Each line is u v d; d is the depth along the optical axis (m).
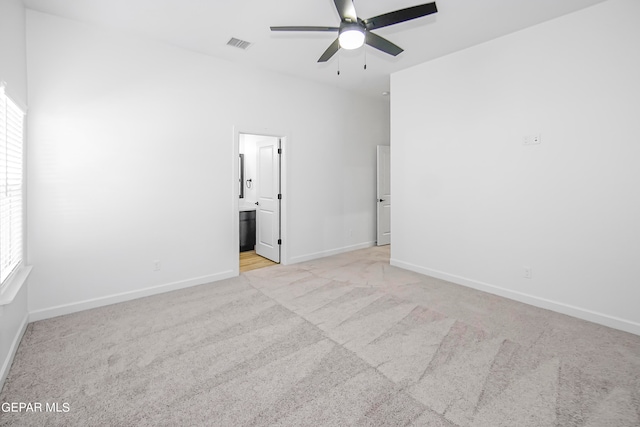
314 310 3.08
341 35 2.32
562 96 2.95
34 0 2.64
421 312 3.03
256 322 2.82
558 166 3.00
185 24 3.10
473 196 3.67
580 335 2.57
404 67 4.28
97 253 3.18
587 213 2.85
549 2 2.71
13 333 2.31
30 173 2.80
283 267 4.65
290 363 2.19
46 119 2.86
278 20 3.03
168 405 1.78
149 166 3.46
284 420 1.67
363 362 2.20
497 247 3.49
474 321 2.83
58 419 1.68
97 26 3.10
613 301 2.73
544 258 3.13
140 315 2.98
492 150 3.48
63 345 2.43
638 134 2.57
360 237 5.84
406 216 4.45
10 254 2.30
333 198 5.34
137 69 3.34
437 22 3.05
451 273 3.95
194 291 3.63
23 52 2.67
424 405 1.77
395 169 4.56
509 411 1.72
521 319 2.87
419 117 4.20
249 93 4.20
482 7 2.79
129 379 2.01
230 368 2.13
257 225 5.50
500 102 3.39
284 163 4.71
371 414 1.71
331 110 5.18
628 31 2.58
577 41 2.85
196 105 3.76
